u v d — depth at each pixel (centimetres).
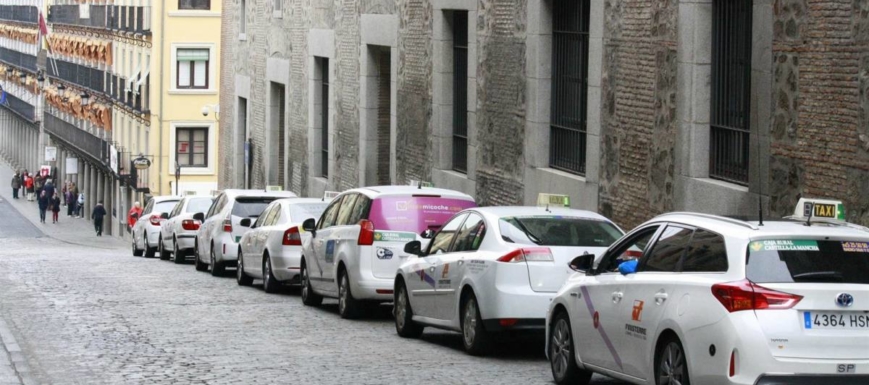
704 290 1073
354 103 3744
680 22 2009
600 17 2291
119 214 7738
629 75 2189
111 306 2259
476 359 1580
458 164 3053
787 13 1738
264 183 4822
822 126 1667
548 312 1395
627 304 1199
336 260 2109
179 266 3691
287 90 4497
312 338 1805
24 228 7981
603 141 2292
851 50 1608
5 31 13100
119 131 8038
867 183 1580
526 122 2595
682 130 2011
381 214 2020
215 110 6581
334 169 3962
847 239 1079
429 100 3123
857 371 1027
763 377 1021
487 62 2784
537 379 1405
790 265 1055
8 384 1362
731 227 1106
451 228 1728
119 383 1377
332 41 3947
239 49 5259
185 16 7075
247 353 1622
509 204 2698
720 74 1959
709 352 1053
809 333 1027
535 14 2533
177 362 1535
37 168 11138
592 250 1541
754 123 1819
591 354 1283
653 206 2114
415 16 3209
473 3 2845
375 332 1895
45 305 2269
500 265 1529
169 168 7125
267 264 2619
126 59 7825
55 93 10056
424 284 1747
